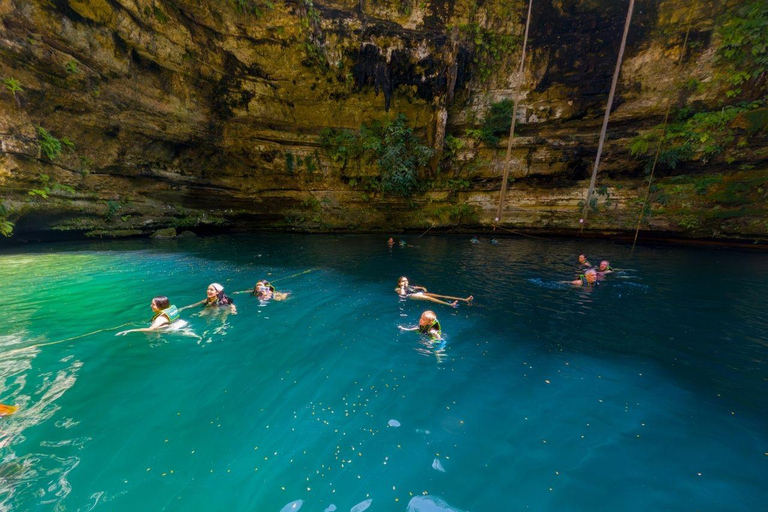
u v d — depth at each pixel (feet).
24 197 42.57
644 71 60.44
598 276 34.96
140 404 12.57
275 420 11.87
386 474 9.52
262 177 69.72
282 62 60.64
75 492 8.54
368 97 67.21
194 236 63.21
